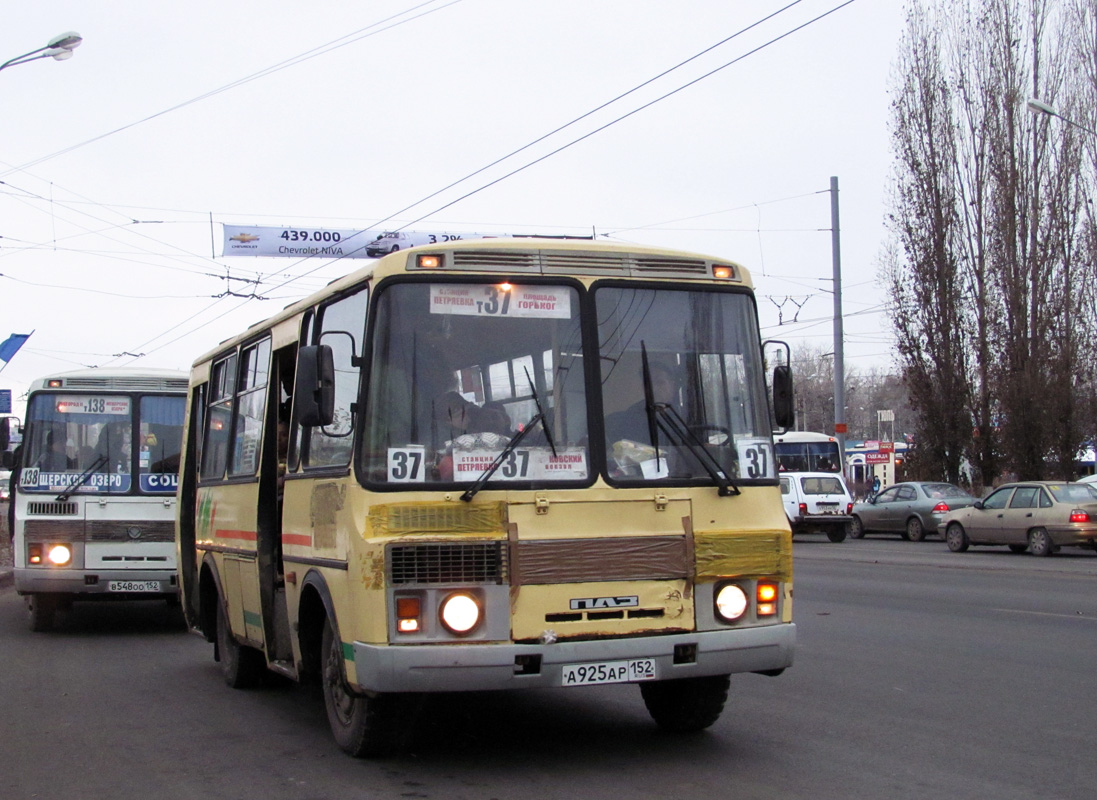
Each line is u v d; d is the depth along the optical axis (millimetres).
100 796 6559
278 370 8953
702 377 7129
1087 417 34750
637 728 8070
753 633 6781
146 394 14266
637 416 6918
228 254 38375
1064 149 35094
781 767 6875
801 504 32500
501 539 6441
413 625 6305
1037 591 16344
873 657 10891
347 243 39250
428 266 6820
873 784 6461
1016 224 35594
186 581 12000
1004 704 8617
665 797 6234
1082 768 6773
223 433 10469
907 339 38188
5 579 21359
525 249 6977
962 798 6164
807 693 9227
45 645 13195
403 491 6477
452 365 6723
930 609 14492
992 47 36188
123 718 8828
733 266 7406
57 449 13867
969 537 25469
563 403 6801
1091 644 11320
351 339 7078
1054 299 35125
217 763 7301
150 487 14031
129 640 13664
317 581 7234
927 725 7973
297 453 8055
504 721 8398
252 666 9984
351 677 6551
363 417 6621
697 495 6879
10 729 8430
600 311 7008
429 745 7625
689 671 6629
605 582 6559
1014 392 35000
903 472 40406
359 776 6832
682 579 6703
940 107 37188
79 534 13711
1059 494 23781
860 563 22781
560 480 6656
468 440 6613
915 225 37812
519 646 6352
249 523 9180
